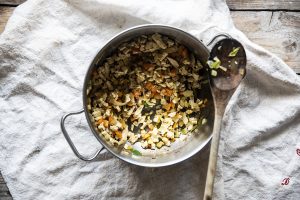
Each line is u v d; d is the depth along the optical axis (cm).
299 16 69
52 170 66
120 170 66
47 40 66
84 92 55
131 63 66
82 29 66
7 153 66
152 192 67
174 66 65
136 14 65
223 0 67
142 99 66
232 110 67
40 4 66
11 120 66
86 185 66
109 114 64
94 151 66
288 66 67
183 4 66
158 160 62
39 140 66
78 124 66
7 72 66
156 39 63
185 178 67
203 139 62
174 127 66
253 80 68
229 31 66
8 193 67
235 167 67
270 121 68
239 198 67
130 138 65
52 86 66
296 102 68
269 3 69
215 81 58
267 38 69
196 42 59
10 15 68
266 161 68
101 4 65
